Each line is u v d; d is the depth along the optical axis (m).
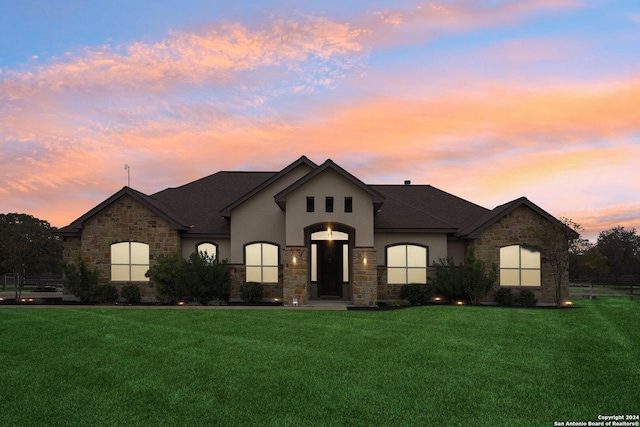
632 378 9.07
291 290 20.30
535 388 8.46
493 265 21.38
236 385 8.59
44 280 38.53
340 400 7.83
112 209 22.55
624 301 23.88
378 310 18.52
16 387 8.52
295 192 21.14
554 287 22.11
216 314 16.73
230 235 23.31
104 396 8.02
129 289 21.58
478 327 14.47
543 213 21.97
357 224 20.98
